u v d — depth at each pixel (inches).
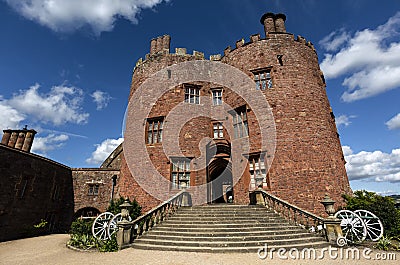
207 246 323.0
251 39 673.0
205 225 382.6
